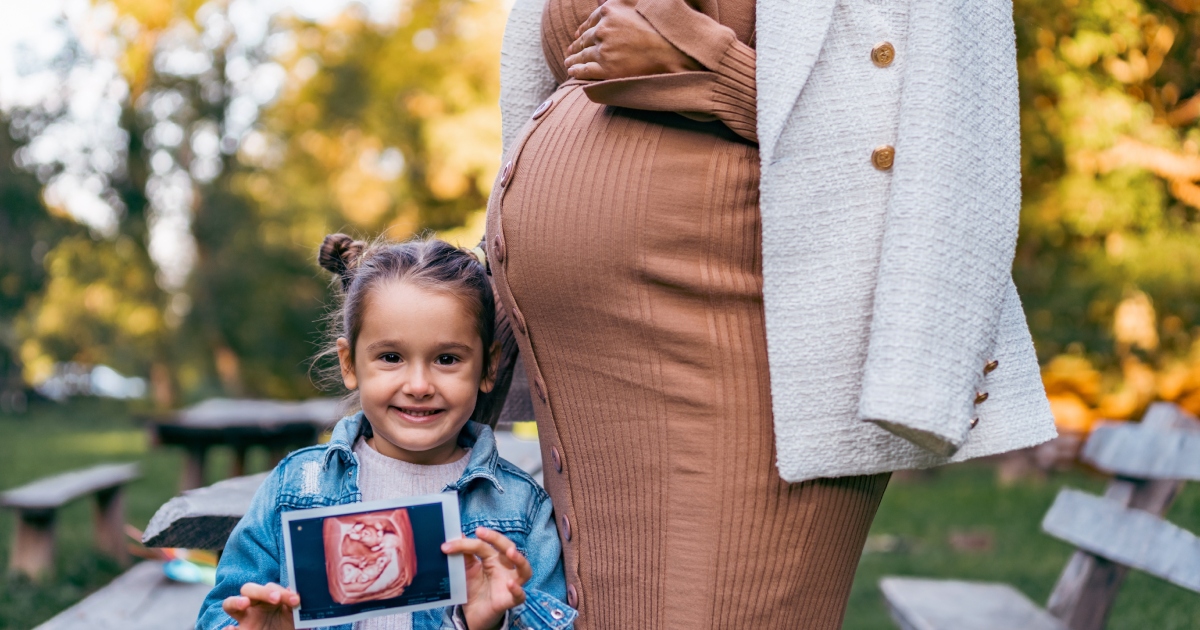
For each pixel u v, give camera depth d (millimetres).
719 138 1469
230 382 19734
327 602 1484
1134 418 8922
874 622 4535
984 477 10195
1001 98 1420
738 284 1457
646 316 1474
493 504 1743
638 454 1518
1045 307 8789
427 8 17875
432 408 1719
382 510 1497
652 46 1442
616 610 1562
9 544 6211
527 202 1571
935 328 1289
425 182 17500
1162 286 8164
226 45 19422
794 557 1479
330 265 2098
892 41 1399
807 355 1397
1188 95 8453
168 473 10328
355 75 18609
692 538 1484
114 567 5562
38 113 19422
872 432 1402
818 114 1399
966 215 1331
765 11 1404
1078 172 8062
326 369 2100
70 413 20609
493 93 16812
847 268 1393
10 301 20797
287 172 19156
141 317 19969
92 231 20000
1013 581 5359
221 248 18922
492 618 1514
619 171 1489
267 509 1719
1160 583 4742
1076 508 3586
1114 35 7746
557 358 1579
